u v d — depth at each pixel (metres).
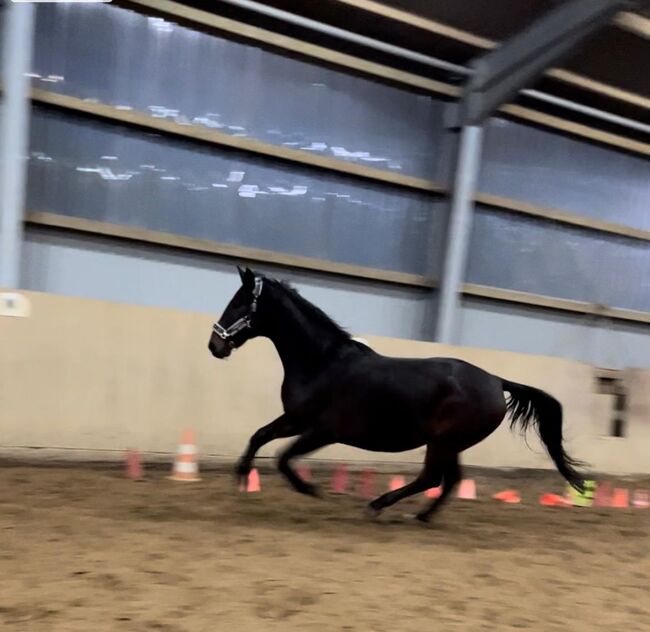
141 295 8.02
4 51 6.85
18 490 5.51
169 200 8.08
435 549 4.83
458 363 5.38
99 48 7.57
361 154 9.22
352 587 3.82
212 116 8.22
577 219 10.82
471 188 9.59
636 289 11.74
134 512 5.11
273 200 8.70
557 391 9.16
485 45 9.08
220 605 3.41
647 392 9.86
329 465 7.85
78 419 6.73
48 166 7.44
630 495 8.29
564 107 10.22
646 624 3.73
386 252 9.56
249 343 7.48
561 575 4.51
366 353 5.27
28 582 3.52
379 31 8.82
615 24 8.78
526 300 10.48
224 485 6.41
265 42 8.23
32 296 6.57
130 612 3.24
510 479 8.55
